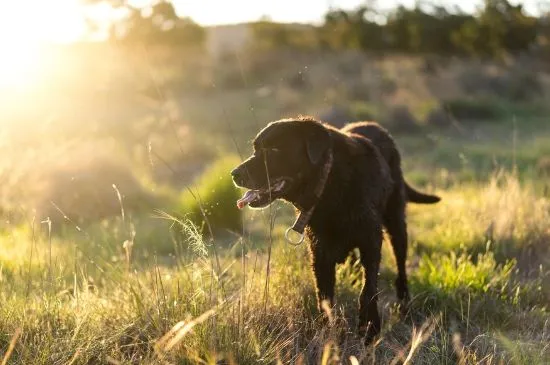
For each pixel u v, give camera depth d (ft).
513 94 99.45
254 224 28.81
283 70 125.59
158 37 137.18
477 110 84.23
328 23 152.76
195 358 11.03
